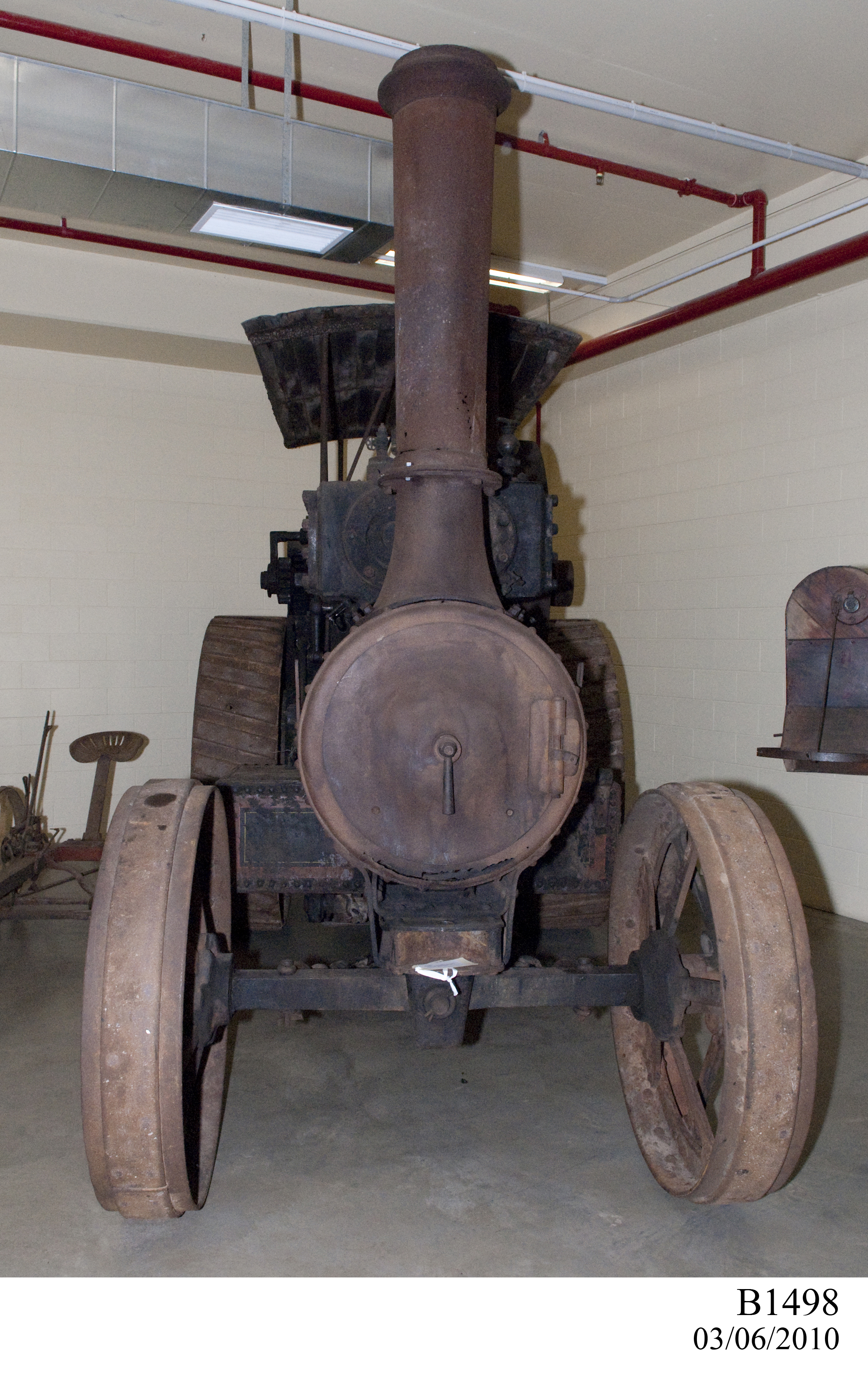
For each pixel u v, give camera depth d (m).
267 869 3.12
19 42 3.72
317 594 3.03
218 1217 2.37
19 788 6.02
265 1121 2.87
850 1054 3.37
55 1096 3.01
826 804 5.04
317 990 2.34
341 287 5.88
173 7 3.52
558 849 3.44
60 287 5.28
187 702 6.46
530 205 5.12
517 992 2.40
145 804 2.36
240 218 3.64
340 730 2.30
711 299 5.12
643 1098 2.69
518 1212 2.40
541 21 3.63
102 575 6.20
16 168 3.25
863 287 4.79
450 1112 2.93
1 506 5.92
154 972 2.03
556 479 7.08
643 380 6.22
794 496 5.19
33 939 4.61
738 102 4.15
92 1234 2.30
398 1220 2.36
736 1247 2.27
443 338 2.39
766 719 5.39
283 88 3.89
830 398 4.98
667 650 6.07
